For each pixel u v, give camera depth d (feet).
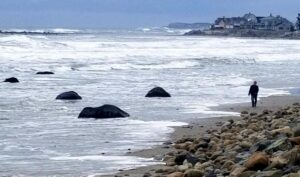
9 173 87.35
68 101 185.37
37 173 87.25
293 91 228.84
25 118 148.25
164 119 147.74
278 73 331.98
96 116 149.07
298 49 653.71
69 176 84.89
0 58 345.10
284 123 113.60
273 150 77.92
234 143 94.58
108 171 87.86
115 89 225.35
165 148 106.52
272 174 64.34
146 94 201.87
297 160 67.31
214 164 79.61
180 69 344.69
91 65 335.06
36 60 347.15
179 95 208.44
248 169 69.21
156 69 338.13
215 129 127.54
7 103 177.17
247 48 640.17
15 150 106.01
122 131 127.65
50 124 138.41
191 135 120.78
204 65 382.63
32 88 222.89
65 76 278.46
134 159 96.68
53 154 102.22
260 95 211.61
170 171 79.00
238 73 326.85
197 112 162.61
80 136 121.08
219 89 232.73
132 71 319.88
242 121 134.92
